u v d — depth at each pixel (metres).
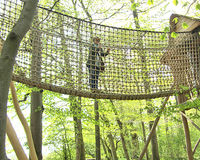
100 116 9.35
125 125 9.30
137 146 12.30
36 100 6.70
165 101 5.94
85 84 3.66
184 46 4.58
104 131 10.48
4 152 1.01
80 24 3.81
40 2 7.89
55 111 7.46
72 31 3.77
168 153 14.26
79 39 3.82
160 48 4.41
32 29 3.45
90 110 9.42
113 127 8.80
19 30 1.20
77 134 8.67
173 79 4.36
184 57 4.57
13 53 1.16
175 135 14.59
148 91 4.08
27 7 1.28
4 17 3.12
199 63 4.49
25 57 3.39
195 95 5.48
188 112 9.70
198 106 5.09
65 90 3.44
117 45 4.10
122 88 3.93
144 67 4.25
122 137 9.56
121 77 4.01
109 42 4.04
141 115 8.54
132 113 8.74
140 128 12.64
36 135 6.48
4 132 1.03
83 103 9.80
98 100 8.84
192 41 4.61
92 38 3.90
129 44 4.17
